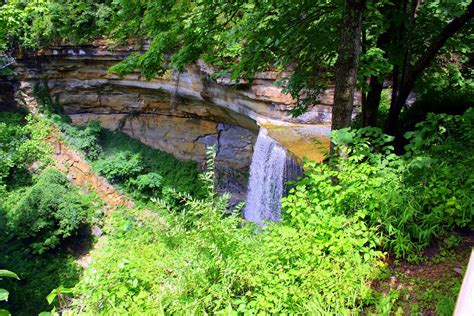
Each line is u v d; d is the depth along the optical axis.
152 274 3.48
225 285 3.30
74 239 14.82
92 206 16.36
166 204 4.51
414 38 6.57
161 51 6.00
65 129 18.81
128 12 5.73
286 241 3.68
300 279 3.43
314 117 12.34
